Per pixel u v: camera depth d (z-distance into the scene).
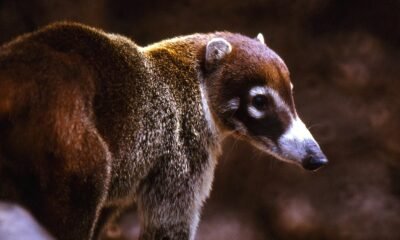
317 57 18.84
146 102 9.20
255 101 9.89
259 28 18.59
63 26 8.84
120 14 18.22
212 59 10.02
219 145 10.34
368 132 18.83
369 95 18.92
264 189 18.73
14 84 7.88
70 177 8.12
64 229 8.23
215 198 18.67
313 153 9.86
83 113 8.20
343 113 18.95
